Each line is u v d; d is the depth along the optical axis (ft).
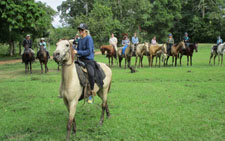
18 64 71.10
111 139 15.29
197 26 176.14
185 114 19.95
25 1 59.31
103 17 110.42
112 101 24.70
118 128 17.21
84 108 22.62
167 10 171.42
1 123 18.61
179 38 198.70
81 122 18.79
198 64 62.08
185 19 190.80
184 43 57.31
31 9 58.34
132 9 141.18
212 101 23.82
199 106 22.25
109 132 16.44
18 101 25.64
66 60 14.46
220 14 176.65
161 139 15.19
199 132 16.19
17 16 55.93
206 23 177.99
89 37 16.19
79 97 15.75
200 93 27.30
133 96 26.63
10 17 56.54
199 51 116.98
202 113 20.15
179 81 35.94
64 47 14.07
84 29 16.07
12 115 20.79
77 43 16.40
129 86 32.37
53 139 15.47
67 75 14.55
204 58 79.92
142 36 169.07
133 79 38.68
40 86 33.63
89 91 16.21
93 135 15.98
